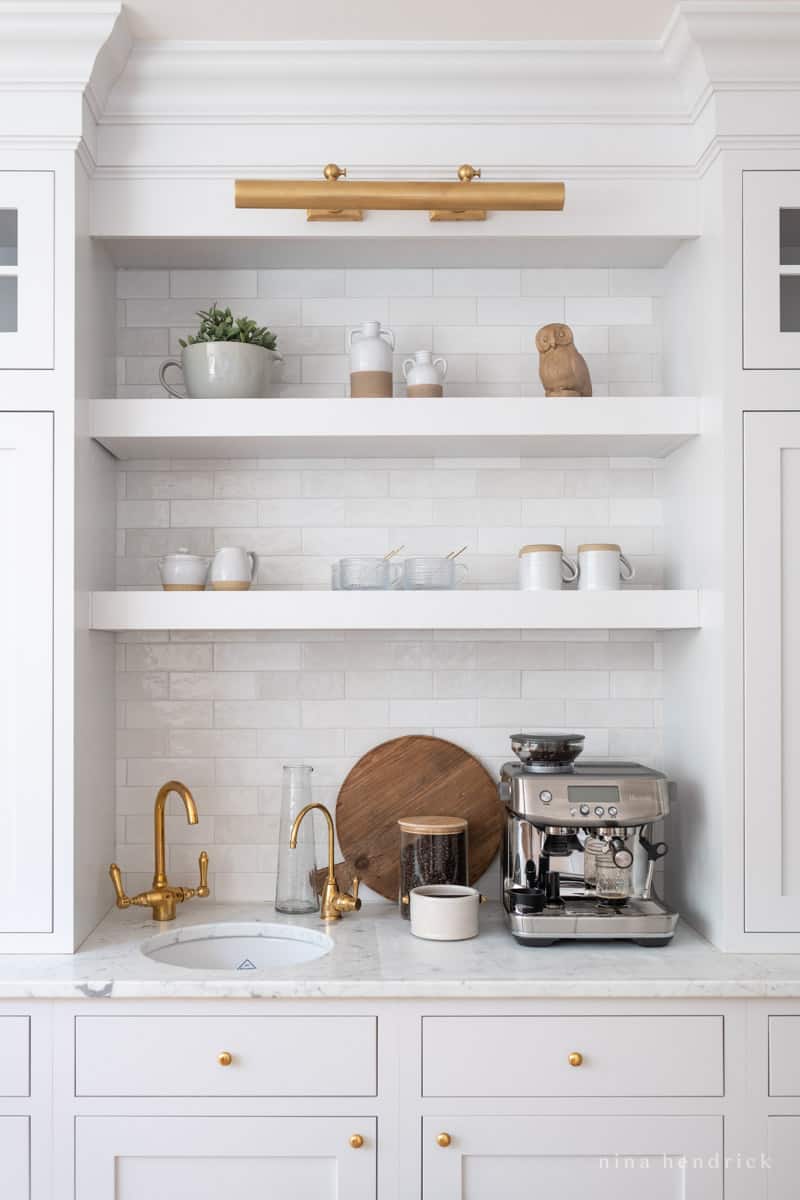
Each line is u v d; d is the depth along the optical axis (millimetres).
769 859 1975
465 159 2113
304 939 2164
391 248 2244
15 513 1975
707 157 2061
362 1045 1840
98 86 2008
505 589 2400
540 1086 1844
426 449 2305
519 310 2414
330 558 2412
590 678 2408
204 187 2119
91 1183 1828
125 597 2090
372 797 2381
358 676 2402
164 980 1818
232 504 2410
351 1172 1833
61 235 1981
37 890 1965
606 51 2039
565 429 2105
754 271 1989
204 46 2010
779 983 1815
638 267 2406
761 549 1982
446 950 2012
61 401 1979
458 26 1979
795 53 1956
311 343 2410
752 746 1976
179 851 2391
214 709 2400
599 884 2061
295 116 2094
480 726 2400
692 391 2178
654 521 2424
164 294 2406
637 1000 1849
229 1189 1839
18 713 1966
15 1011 1841
